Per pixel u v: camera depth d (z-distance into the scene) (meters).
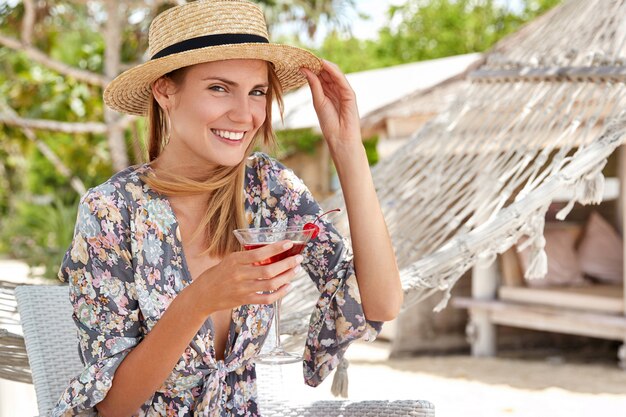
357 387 7.23
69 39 12.54
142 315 2.46
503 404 6.52
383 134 9.30
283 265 2.14
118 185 2.52
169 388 2.52
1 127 12.30
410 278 3.90
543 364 8.32
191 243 2.61
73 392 2.33
